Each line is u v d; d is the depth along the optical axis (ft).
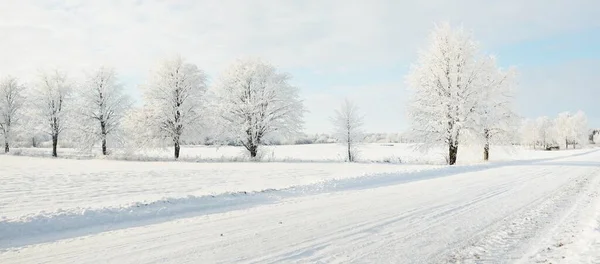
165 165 95.55
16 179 58.59
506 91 104.01
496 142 104.47
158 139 123.85
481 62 97.30
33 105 151.12
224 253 17.44
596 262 14.53
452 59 94.17
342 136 135.95
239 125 118.42
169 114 123.75
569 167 75.87
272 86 118.93
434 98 95.09
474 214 26.68
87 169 81.30
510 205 30.42
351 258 16.56
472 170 70.74
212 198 33.19
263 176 65.62
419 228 22.39
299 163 106.22
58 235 21.34
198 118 127.13
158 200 30.17
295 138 123.65
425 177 57.16
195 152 197.26
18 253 17.78
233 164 100.68
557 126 346.74
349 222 24.12
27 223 22.38
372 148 246.88
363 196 36.45
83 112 140.46
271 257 16.78
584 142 350.84
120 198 37.86
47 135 154.81
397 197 35.47
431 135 96.48
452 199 33.88
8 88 172.55
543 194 36.88
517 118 103.71
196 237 20.56
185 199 31.50
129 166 91.35
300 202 33.01
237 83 120.26
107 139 143.43
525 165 83.15
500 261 15.90
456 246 18.45
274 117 120.67
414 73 99.04
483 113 99.50
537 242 18.76
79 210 25.86
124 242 19.65
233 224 23.89
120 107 144.46
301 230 21.98
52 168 84.28
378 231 21.66
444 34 96.84
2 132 172.14
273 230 22.03
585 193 37.32
